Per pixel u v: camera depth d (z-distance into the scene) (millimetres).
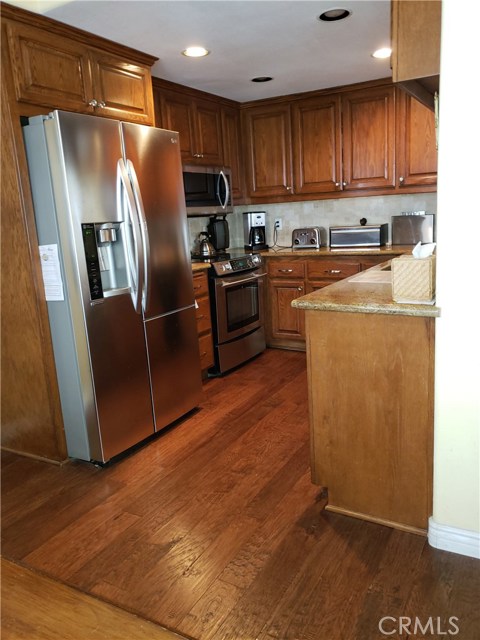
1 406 2697
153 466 2510
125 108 2832
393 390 1819
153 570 1771
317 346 1933
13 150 2234
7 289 2453
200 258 3928
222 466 2477
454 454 1705
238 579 1703
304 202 4656
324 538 1893
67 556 1869
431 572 1683
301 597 1605
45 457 2623
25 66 2254
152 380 2744
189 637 1480
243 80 3631
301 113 4191
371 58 3262
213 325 3773
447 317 1628
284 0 2318
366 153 4027
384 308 1730
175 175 2834
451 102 1479
